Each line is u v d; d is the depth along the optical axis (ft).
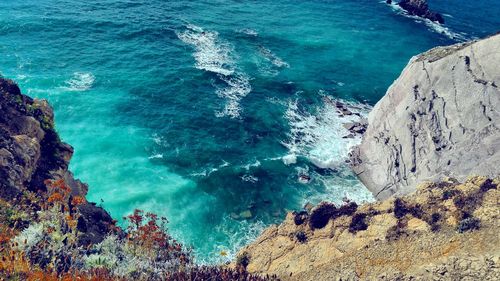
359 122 200.64
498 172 124.88
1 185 98.37
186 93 202.90
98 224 113.80
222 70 222.48
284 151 180.75
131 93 197.26
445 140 148.46
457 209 87.45
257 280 86.43
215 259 135.23
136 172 160.56
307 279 87.15
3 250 76.02
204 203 153.69
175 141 176.45
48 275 70.79
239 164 170.91
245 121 192.65
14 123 114.32
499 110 135.33
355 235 95.66
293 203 158.81
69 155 129.49
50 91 189.26
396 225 90.99
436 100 154.71
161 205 150.00
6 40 217.56
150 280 83.20
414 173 155.02
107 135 173.68
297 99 211.82
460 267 71.15
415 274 74.90
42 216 93.71
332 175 173.17
